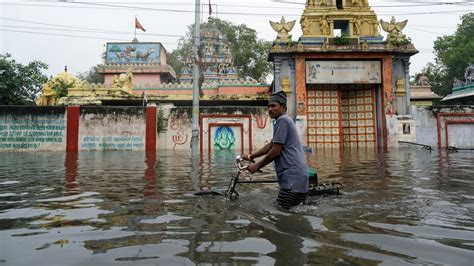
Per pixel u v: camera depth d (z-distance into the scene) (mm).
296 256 2311
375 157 12586
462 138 21312
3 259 2318
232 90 26094
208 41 33469
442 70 42688
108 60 31891
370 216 3420
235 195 4609
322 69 21703
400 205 3930
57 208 3930
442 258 2262
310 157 12984
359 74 21609
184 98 24719
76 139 19828
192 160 11805
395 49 21281
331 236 2754
